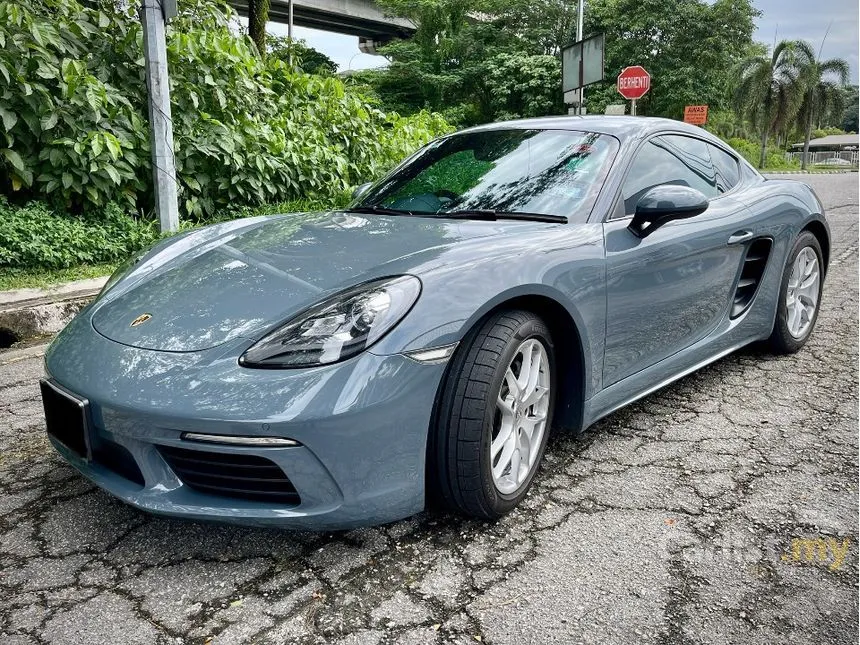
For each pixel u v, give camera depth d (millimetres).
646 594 1784
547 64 31344
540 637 1627
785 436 2762
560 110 31359
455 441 1943
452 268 2006
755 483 2379
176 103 6383
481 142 3080
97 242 5574
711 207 3049
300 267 2160
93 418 1888
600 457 2590
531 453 2246
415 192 2885
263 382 1738
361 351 1784
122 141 5789
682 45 30688
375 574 1879
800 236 3611
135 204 6246
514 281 2047
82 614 1723
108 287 2471
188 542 2043
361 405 1744
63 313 4555
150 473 1853
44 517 2197
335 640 1621
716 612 1712
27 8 5746
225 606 1750
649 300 2574
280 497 1823
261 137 6957
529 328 2100
